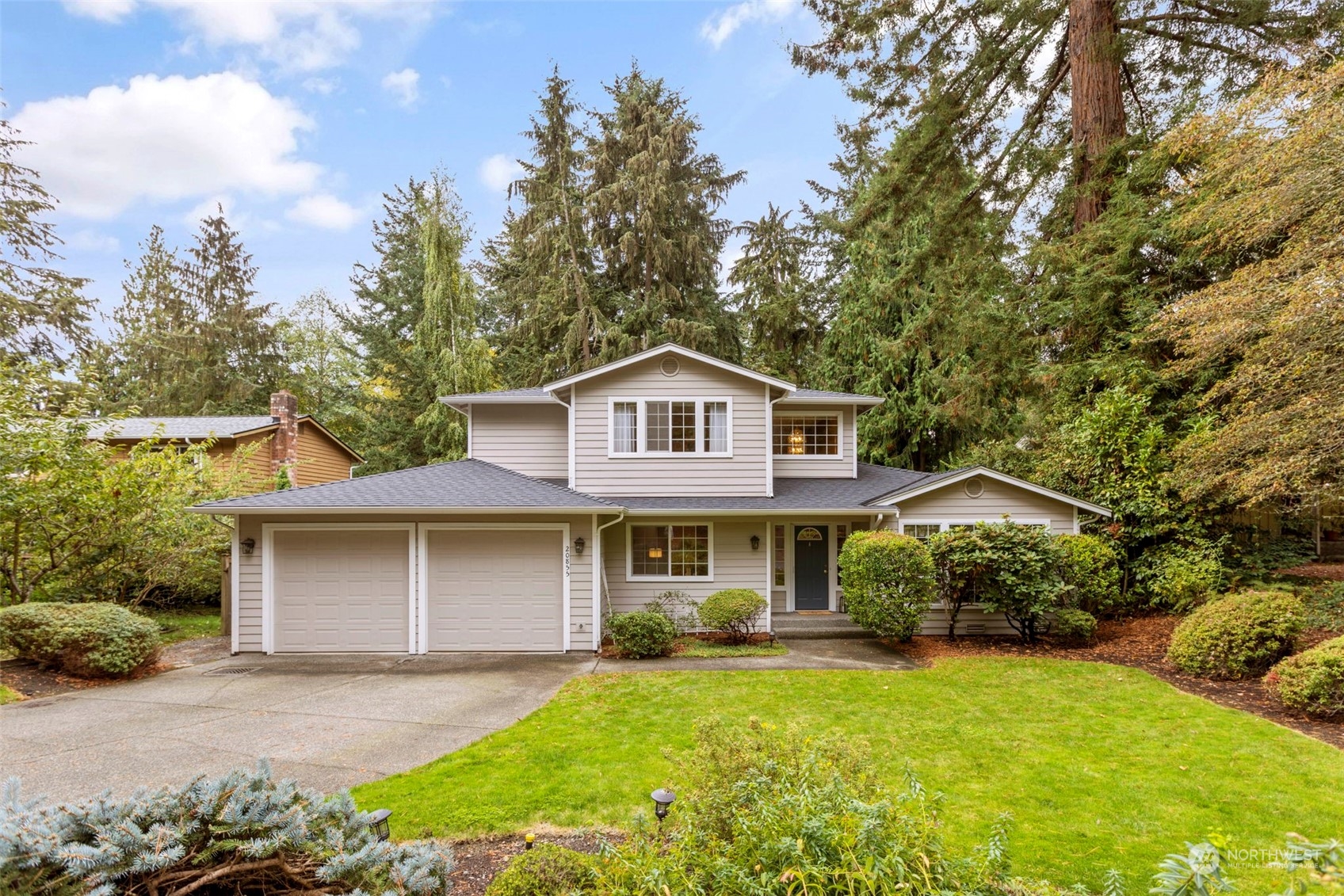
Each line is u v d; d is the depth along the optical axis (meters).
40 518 10.66
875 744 6.24
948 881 2.38
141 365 28.64
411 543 10.94
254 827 2.43
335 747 6.16
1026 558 10.80
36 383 10.97
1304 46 11.60
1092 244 12.95
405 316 26.91
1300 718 6.84
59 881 2.05
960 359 18.36
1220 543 11.38
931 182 15.25
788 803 2.60
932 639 11.62
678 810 3.05
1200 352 9.76
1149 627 11.37
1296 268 8.63
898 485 13.76
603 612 12.27
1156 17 13.53
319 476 22.77
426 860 2.57
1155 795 5.06
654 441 13.06
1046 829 4.54
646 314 22.42
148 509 11.76
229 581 12.70
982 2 13.45
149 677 9.12
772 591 13.42
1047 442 14.41
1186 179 11.68
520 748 6.10
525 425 14.39
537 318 23.14
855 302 21.12
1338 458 8.76
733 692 8.13
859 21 13.55
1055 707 7.43
